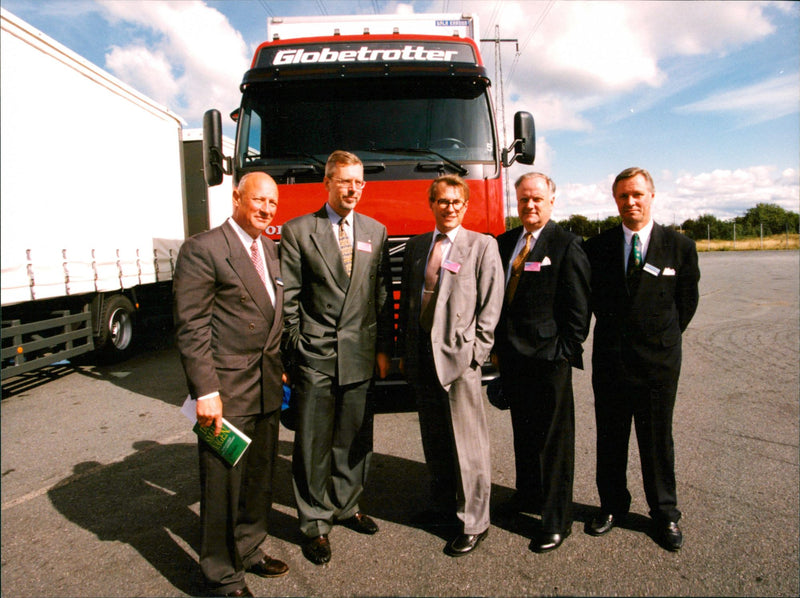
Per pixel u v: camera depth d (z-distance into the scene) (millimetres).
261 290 2451
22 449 4191
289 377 2859
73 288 5637
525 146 4723
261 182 2398
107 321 6801
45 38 5172
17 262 4801
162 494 3412
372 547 2762
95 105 6098
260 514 2619
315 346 2711
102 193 6230
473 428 2738
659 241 2721
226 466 2363
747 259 27500
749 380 5598
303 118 4574
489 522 2963
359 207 4176
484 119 4609
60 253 5410
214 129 4586
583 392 5531
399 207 4184
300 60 4703
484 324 2691
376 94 4637
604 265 2820
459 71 4656
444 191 2674
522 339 2801
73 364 7289
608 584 2408
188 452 4121
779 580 2391
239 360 2404
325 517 2738
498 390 3104
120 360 7438
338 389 2814
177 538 2887
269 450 2619
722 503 3064
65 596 2387
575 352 2729
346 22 5375
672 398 2732
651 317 2703
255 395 2455
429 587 2424
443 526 2963
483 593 2367
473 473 2721
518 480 3039
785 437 4016
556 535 2691
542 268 2764
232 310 2391
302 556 2697
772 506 3020
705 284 15344
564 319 2734
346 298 2746
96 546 2807
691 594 2320
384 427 4527
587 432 4359
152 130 7590
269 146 4520
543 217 2799
